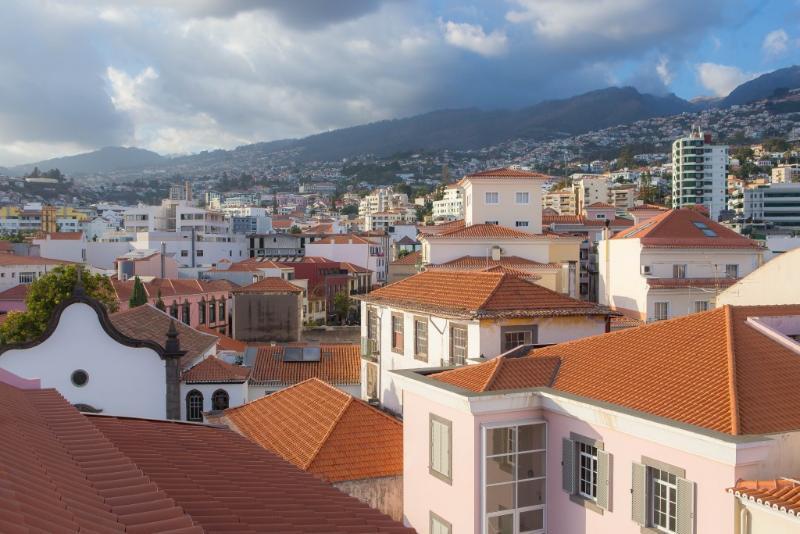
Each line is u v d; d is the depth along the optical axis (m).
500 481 20.36
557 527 20.28
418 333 33.09
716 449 15.45
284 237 151.12
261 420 31.78
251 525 11.73
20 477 9.88
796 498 14.12
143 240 136.62
